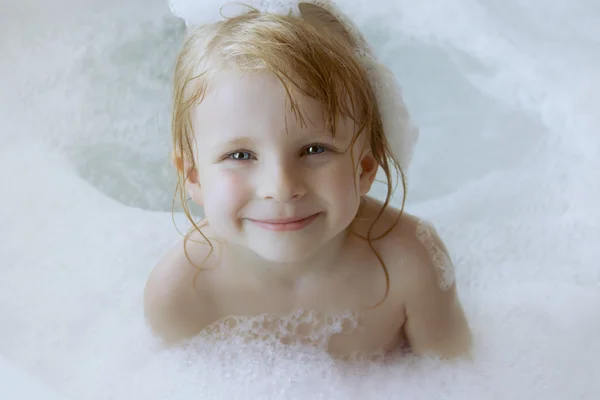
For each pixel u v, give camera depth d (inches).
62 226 56.1
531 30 64.4
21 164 60.2
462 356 47.3
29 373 42.5
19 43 67.2
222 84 36.7
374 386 45.4
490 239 54.9
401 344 47.8
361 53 40.8
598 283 52.1
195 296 45.1
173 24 65.4
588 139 59.1
